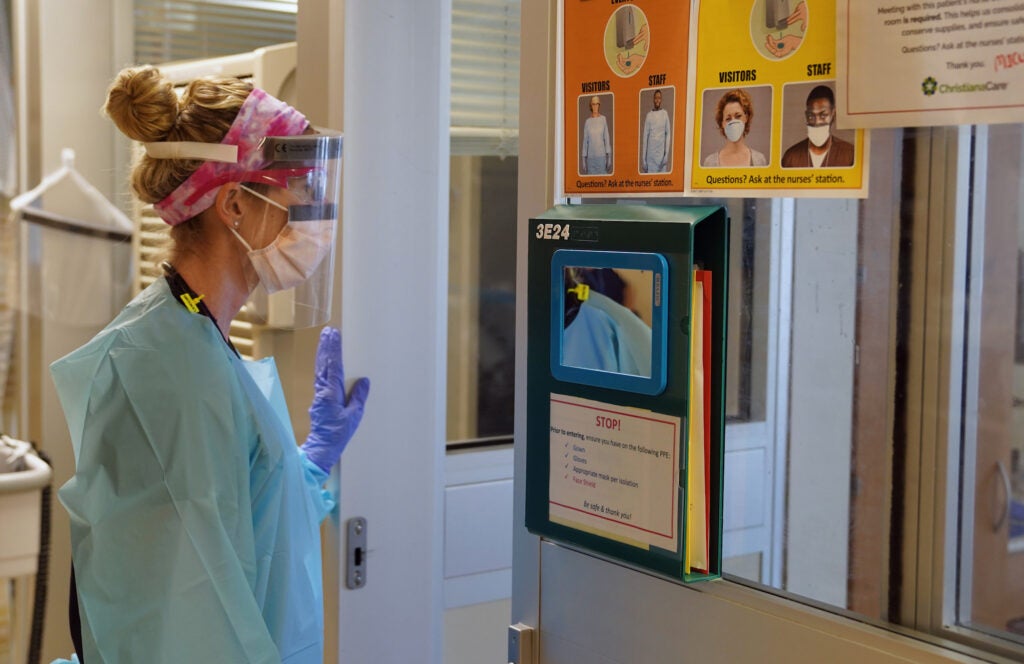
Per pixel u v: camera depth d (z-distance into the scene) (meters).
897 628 0.88
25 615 2.26
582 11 1.09
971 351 0.83
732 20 0.94
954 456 0.84
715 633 1.00
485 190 2.29
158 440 1.23
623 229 0.98
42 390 2.40
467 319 2.28
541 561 1.21
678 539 0.95
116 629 1.20
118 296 2.39
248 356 1.98
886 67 0.83
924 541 0.86
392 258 1.85
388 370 1.87
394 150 1.84
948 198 0.83
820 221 0.92
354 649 1.85
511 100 2.30
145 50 2.38
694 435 0.95
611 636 1.12
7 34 2.31
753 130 0.94
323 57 1.78
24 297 2.37
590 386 1.04
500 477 2.21
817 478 0.95
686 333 0.93
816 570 0.95
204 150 1.33
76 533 1.23
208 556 1.21
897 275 0.87
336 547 1.82
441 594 2.00
